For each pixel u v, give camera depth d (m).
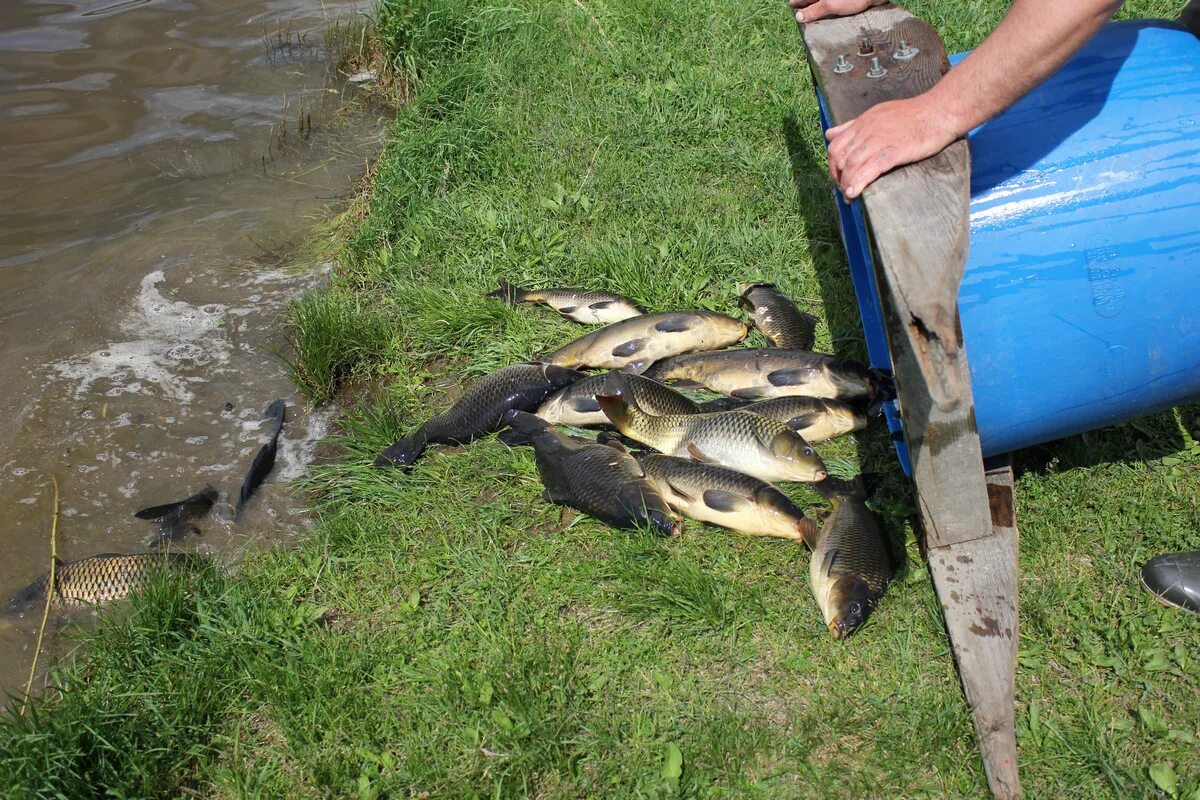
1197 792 3.17
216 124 8.11
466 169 6.79
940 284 3.01
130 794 3.44
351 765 3.51
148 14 9.70
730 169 6.61
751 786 3.33
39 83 8.58
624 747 3.50
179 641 3.99
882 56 3.79
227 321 5.98
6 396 5.47
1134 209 3.48
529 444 4.75
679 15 8.15
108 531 4.68
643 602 3.94
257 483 4.85
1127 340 3.56
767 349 4.87
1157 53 3.69
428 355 5.50
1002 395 3.61
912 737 3.42
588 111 7.16
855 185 3.18
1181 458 4.35
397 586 4.20
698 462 4.31
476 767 3.46
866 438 4.62
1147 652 3.61
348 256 6.27
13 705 3.79
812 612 3.89
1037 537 4.05
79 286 6.34
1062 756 3.36
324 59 9.01
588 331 5.49
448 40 7.97
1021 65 2.99
